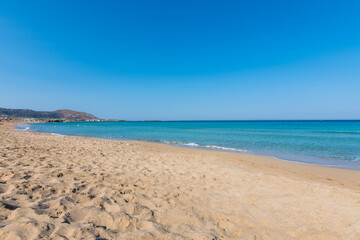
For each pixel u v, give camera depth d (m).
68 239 2.29
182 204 3.80
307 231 3.10
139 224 2.87
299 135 26.27
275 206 3.97
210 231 2.90
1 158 6.22
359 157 11.67
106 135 25.78
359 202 4.29
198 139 21.27
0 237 2.19
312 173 7.78
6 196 3.31
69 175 5.05
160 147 13.86
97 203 3.43
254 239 2.82
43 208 3.03
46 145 10.69
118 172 5.88
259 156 11.23
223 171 6.96
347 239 2.92
